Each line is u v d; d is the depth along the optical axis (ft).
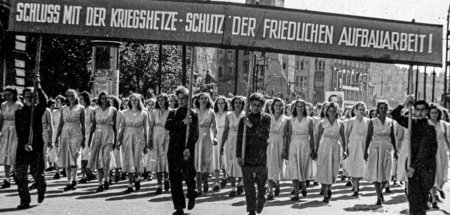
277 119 40.34
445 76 106.83
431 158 29.19
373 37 31.58
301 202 38.63
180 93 31.91
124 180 49.55
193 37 30.53
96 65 72.79
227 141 41.32
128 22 30.53
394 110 30.07
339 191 46.34
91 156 42.01
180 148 31.22
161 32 30.53
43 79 115.55
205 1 30.48
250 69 30.53
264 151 29.81
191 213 32.35
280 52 30.81
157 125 42.29
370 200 40.68
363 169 43.04
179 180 31.22
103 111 42.29
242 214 32.09
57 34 30.60
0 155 42.83
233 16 30.50
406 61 31.86
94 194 40.09
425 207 29.43
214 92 200.44
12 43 96.12
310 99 386.32
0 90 93.76
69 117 42.52
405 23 31.89
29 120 32.81
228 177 46.42
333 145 38.78
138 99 42.09
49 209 32.99
